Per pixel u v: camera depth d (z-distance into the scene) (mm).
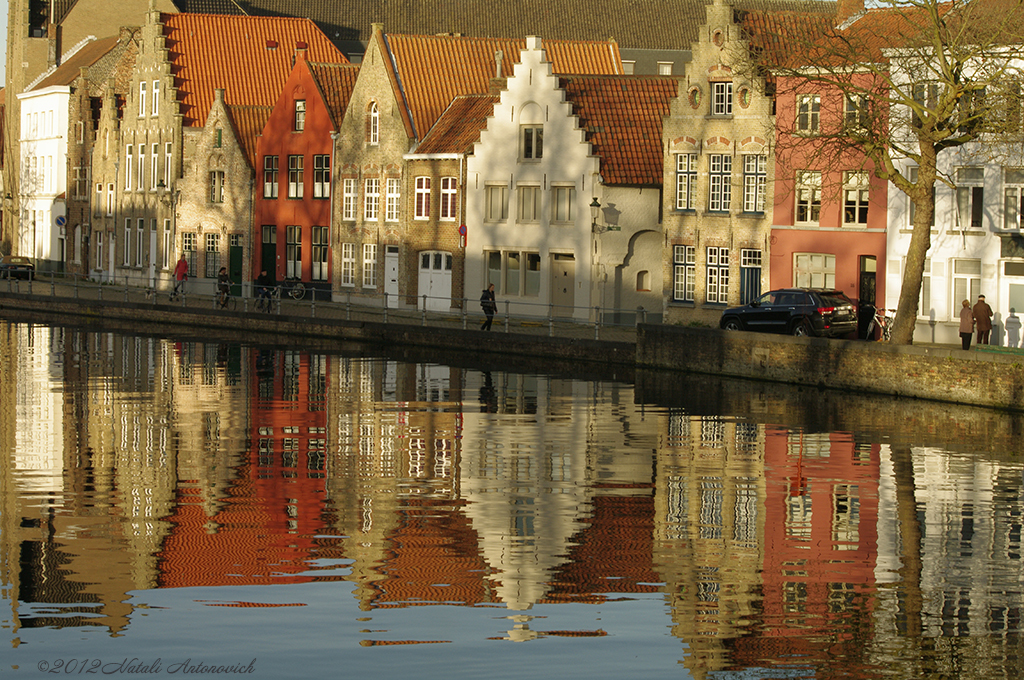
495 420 61719
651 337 85562
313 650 28938
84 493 43906
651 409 66188
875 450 54531
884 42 90438
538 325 106062
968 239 90438
